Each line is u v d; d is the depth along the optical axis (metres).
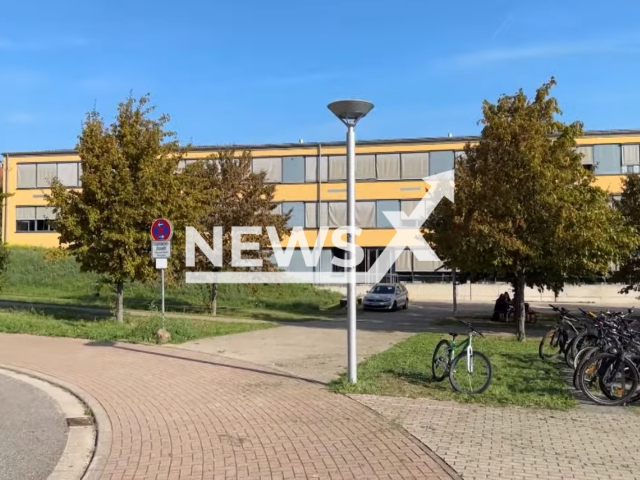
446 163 43.47
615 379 8.08
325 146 44.69
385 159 44.25
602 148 41.50
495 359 11.72
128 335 14.87
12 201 48.03
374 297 29.92
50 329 16.06
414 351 12.69
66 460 5.96
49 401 8.66
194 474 5.38
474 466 5.53
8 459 5.98
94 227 17.36
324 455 5.86
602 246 14.51
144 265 17.72
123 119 17.94
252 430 6.80
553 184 14.62
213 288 24.66
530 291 39.66
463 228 15.73
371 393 8.55
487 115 15.84
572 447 6.14
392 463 5.61
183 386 9.34
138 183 17.56
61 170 47.84
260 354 12.55
